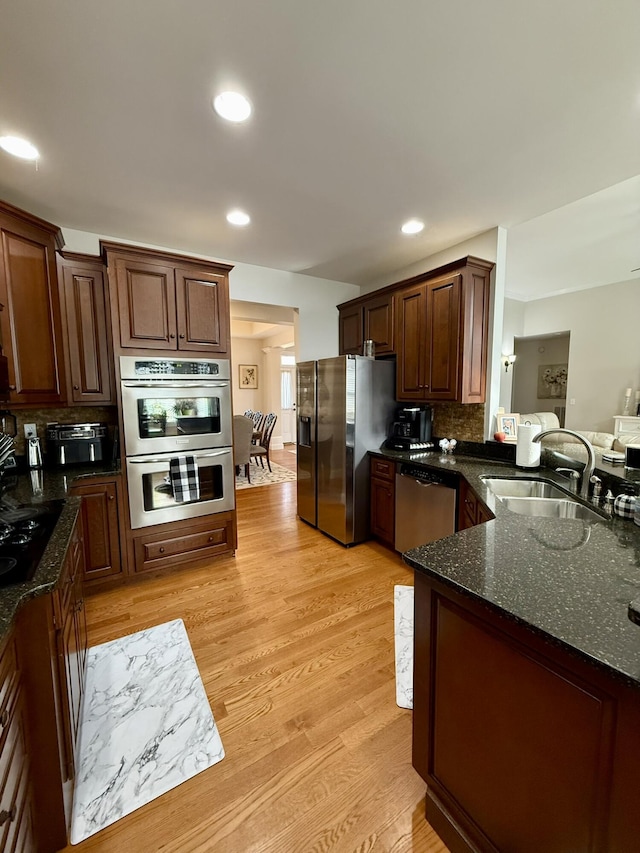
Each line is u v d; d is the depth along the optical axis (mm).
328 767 1368
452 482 2588
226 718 1574
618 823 721
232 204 2396
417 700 1204
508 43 1252
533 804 880
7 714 880
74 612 1562
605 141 1783
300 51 1280
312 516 3783
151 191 2229
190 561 2852
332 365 3328
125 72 1360
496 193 2268
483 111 1582
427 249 3205
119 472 2539
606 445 2908
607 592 944
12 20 1155
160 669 1855
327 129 1688
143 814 1217
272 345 8281
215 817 1210
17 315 2137
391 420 3477
